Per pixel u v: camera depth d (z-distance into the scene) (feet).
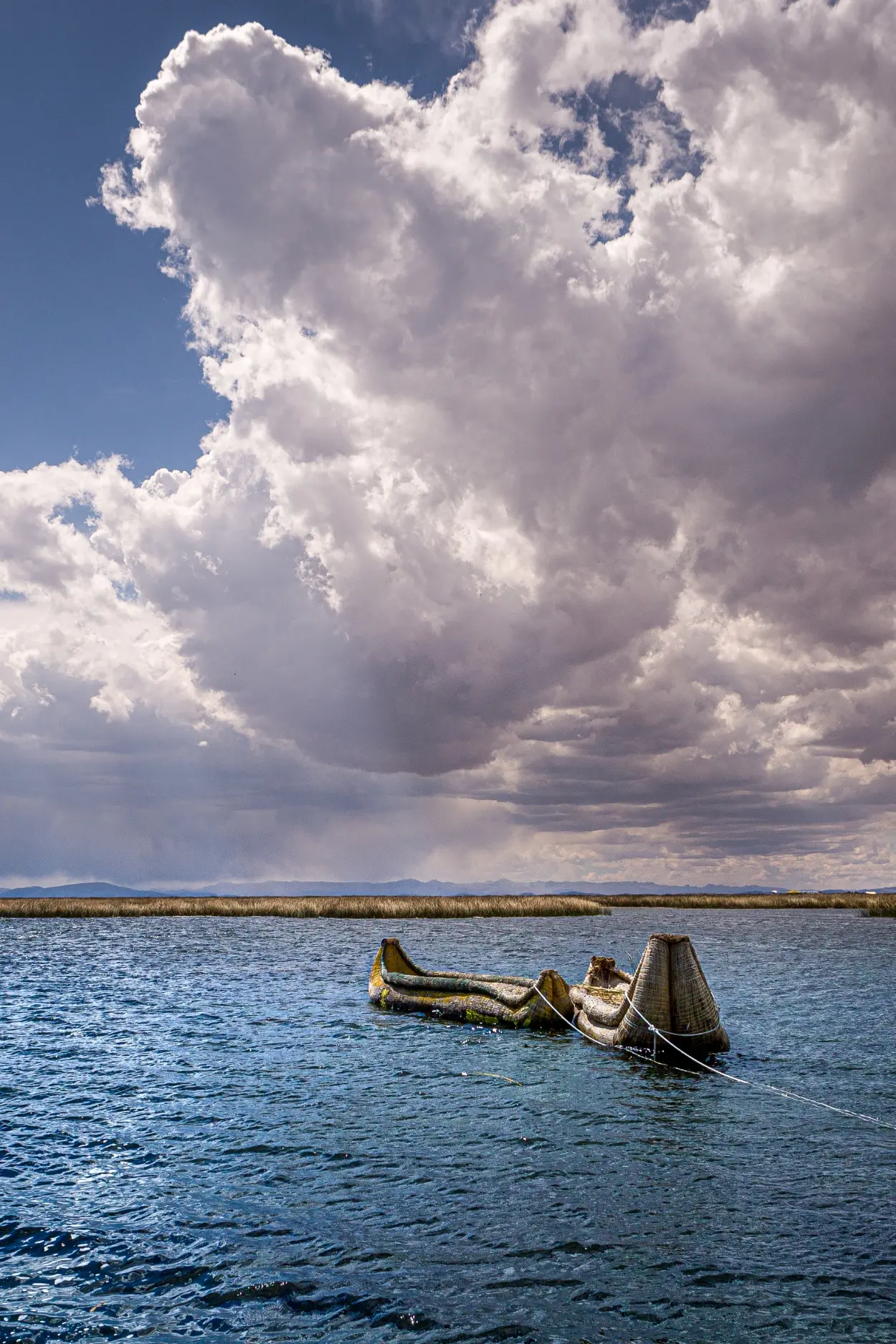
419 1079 58.54
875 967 126.82
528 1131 46.93
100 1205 37.27
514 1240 33.68
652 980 64.23
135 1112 50.93
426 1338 27.20
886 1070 60.80
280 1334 27.48
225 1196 38.24
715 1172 40.86
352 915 240.32
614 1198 37.73
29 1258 32.45
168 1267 31.76
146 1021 81.25
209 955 149.79
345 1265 31.78
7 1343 26.89
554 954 143.74
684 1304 28.99
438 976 91.35
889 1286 30.09
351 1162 42.32
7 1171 41.32
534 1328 27.66
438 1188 38.88
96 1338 27.27
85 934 208.13
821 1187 38.99
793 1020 81.15
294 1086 56.70
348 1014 84.84
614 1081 57.88
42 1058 65.26
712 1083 57.31
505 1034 73.77
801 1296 29.48
